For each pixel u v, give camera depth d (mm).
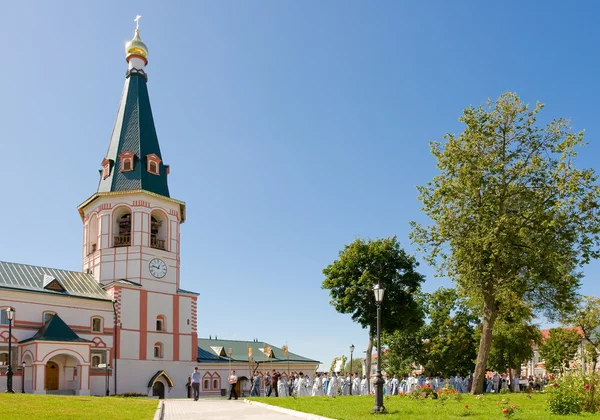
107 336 53875
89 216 60594
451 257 40969
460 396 29078
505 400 27500
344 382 47562
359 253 57250
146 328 56594
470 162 39812
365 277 54969
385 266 57031
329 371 50719
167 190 61594
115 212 58406
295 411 23094
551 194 38500
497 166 39125
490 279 39688
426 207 41531
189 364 59531
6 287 48812
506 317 53719
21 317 49281
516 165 39094
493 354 71312
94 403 26531
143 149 60750
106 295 55500
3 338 47844
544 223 36875
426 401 27453
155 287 58156
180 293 60500
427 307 75438
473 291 41719
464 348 72812
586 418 19703
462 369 74188
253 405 29469
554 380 23000
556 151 39250
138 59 65062
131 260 57031
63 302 52031
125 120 62250
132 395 52250
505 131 40094
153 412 23672
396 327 56688
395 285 56594
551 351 81500
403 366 76688
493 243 37625
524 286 39125
